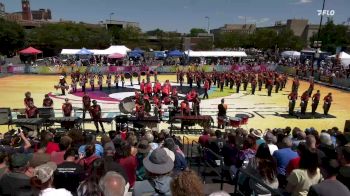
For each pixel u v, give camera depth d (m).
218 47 125.62
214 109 27.81
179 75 42.66
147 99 23.20
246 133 11.89
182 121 19.86
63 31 86.75
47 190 4.54
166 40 120.19
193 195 3.30
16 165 5.41
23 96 31.09
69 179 5.92
